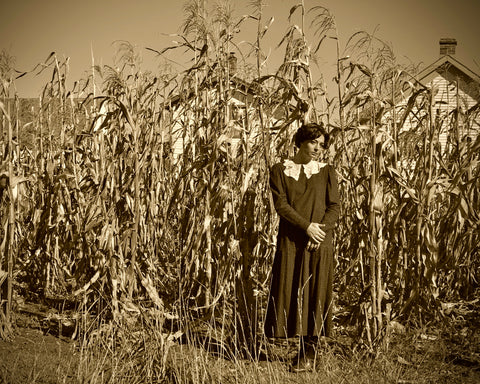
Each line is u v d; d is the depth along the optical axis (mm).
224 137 4902
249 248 4957
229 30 5441
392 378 3930
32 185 7324
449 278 5832
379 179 4711
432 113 5031
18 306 5930
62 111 6520
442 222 5242
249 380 3818
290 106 5316
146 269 5621
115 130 5566
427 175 4930
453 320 5305
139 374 4059
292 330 4230
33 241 6535
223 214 5164
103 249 5172
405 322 5164
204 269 5406
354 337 4605
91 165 5770
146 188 5723
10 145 5043
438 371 4137
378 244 4562
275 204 4289
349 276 5742
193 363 4109
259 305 5438
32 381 3840
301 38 5230
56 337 5031
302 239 4270
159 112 5844
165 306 5445
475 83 6504
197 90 5828
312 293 4207
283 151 5527
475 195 5891
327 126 5406
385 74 5156
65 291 6562
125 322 4832
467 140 6375
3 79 5215
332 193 4309
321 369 4121
